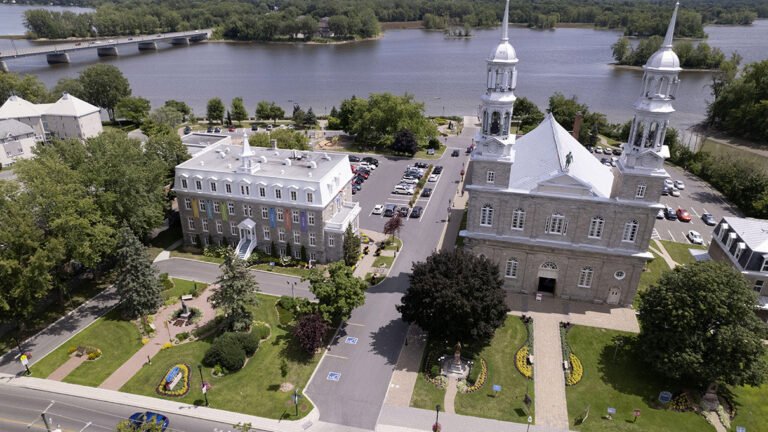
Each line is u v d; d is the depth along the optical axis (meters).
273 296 90.06
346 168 108.25
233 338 74.25
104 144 95.19
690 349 65.44
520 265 86.88
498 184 82.19
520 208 82.69
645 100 74.56
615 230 80.31
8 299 75.19
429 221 118.12
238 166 103.25
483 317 71.31
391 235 110.56
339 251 99.88
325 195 97.06
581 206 79.94
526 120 196.50
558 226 82.69
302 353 76.19
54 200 79.06
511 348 76.56
